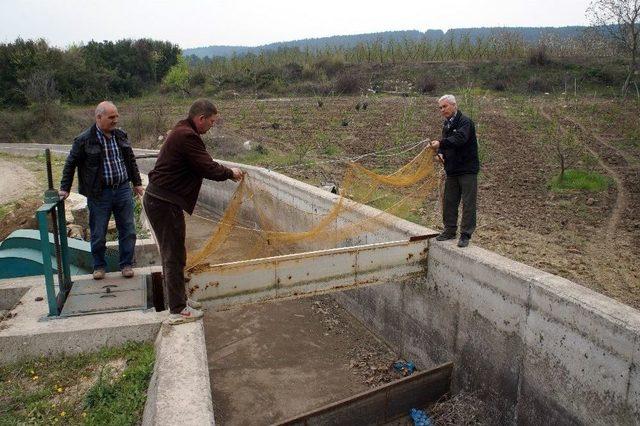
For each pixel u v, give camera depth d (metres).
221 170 4.59
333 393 7.16
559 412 5.34
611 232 8.88
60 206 5.16
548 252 7.97
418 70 38.34
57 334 4.48
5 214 10.32
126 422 3.75
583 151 15.45
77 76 42.06
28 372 4.34
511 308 5.88
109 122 5.24
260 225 11.74
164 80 46.53
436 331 7.27
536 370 5.60
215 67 45.16
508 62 37.34
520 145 16.75
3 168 17.89
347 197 9.71
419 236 7.05
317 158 16.08
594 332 4.84
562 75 34.00
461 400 6.71
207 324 8.80
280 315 9.21
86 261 6.66
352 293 9.31
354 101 30.61
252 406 6.84
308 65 41.53
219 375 7.46
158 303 5.54
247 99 35.84
